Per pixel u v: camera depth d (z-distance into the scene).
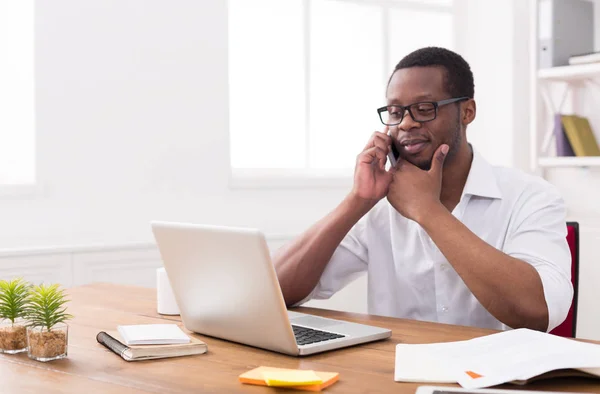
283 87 3.40
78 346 1.33
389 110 1.74
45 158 2.86
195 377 1.12
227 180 3.21
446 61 1.72
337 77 3.51
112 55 2.96
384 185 1.69
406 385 1.06
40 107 2.84
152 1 3.02
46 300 1.24
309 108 3.45
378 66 3.58
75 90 2.90
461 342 1.26
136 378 1.11
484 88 3.59
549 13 3.07
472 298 1.78
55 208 2.89
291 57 3.40
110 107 2.97
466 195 1.79
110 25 2.95
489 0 3.54
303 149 3.46
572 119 3.06
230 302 1.29
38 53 2.82
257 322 1.25
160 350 1.24
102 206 2.97
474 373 1.07
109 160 2.98
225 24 3.17
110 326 1.51
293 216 3.35
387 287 1.91
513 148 3.46
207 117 3.16
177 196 3.11
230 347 1.31
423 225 1.59
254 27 3.32
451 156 1.75
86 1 2.90
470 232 1.54
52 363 1.21
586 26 3.19
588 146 3.04
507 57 3.47
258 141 3.37
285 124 3.41
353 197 1.72
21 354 1.28
